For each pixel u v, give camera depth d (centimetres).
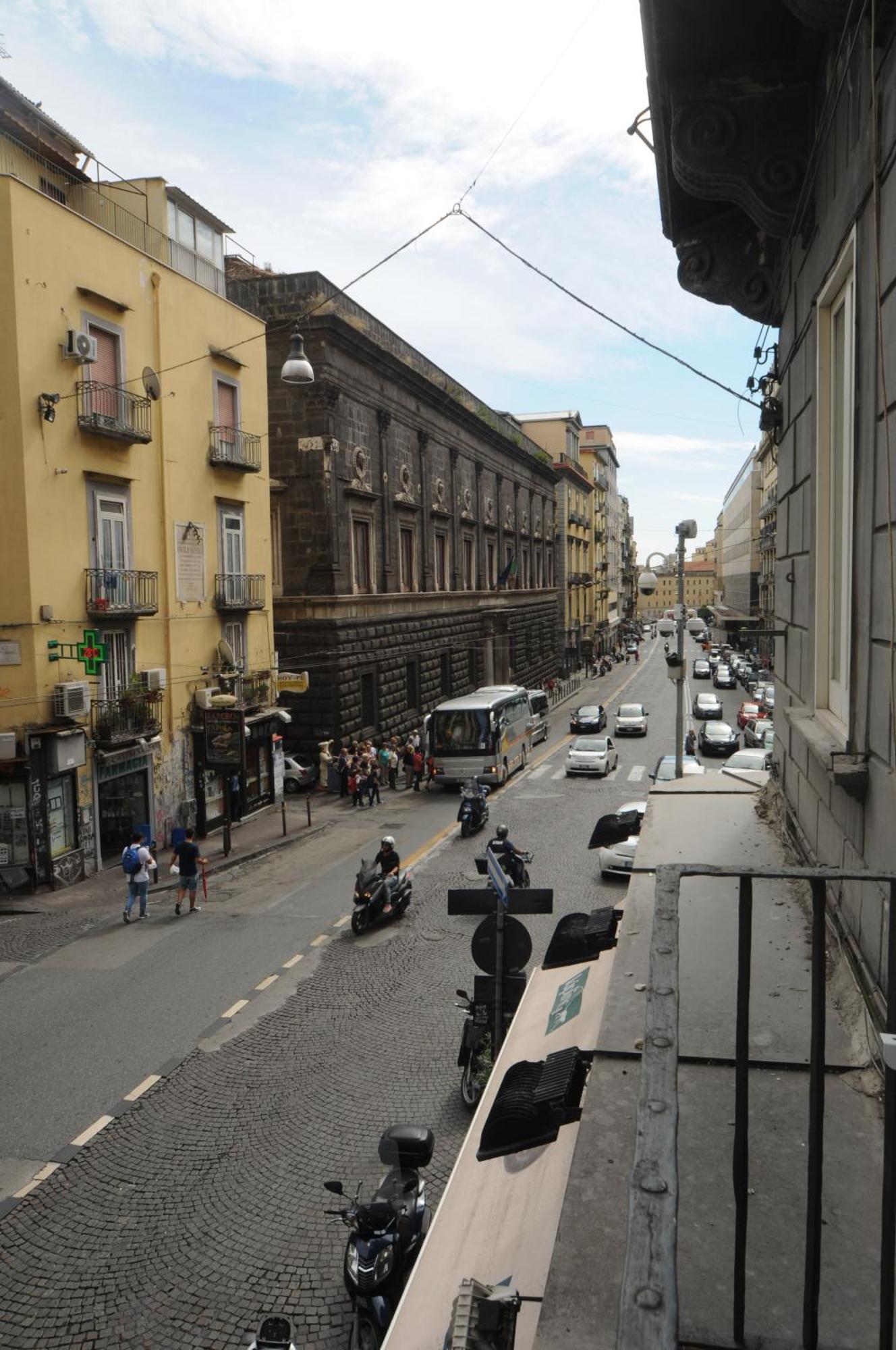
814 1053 198
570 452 8369
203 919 1666
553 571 7000
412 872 1972
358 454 3189
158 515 2144
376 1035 1162
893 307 305
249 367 2553
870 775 343
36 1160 891
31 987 1343
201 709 2278
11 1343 652
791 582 613
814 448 493
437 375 4062
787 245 604
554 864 1994
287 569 3020
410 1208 680
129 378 2023
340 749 3019
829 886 418
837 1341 199
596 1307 216
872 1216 238
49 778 1814
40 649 1764
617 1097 309
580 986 510
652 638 15050
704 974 388
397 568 3594
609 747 3338
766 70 497
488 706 3000
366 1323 637
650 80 535
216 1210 805
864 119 350
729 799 723
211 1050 1130
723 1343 201
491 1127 406
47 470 1775
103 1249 754
